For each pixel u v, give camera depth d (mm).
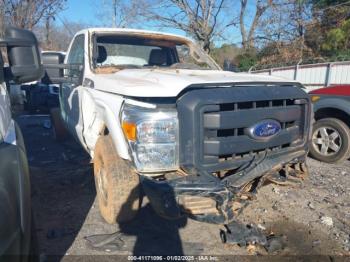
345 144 5273
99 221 3484
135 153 2676
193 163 2641
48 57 4219
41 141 7207
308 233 3279
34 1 16797
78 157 5793
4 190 1740
